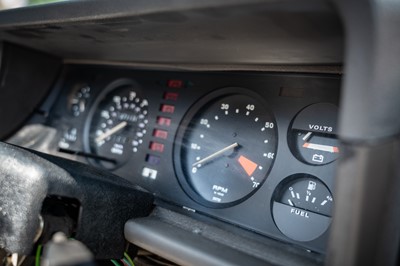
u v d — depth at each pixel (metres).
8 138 1.67
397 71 0.78
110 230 1.07
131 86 1.52
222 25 0.91
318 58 1.05
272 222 1.11
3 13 1.27
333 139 1.09
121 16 0.95
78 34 1.23
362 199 0.73
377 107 0.73
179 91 1.38
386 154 0.79
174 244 1.05
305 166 1.11
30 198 0.94
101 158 1.49
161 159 1.35
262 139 1.20
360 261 0.78
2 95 1.60
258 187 1.16
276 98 1.19
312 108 1.13
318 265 0.97
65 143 1.63
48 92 1.72
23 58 1.62
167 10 0.86
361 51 0.70
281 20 0.83
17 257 1.05
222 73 1.30
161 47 1.22
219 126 1.29
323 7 0.73
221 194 1.23
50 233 0.95
